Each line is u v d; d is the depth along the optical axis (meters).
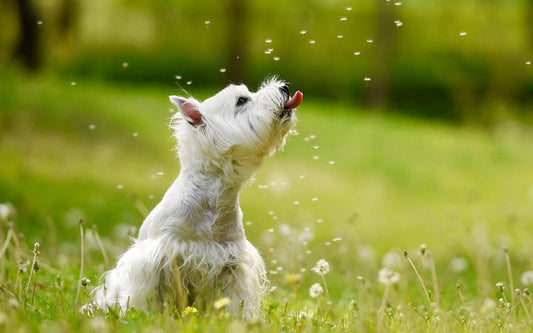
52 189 14.90
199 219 5.66
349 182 19.28
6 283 6.15
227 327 4.62
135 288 5.57
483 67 36.09
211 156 5.69
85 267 8.09
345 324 5.50
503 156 23.84
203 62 35.12
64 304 5.96
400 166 21.30
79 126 19.88
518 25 36.09
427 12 37.44
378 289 7.64
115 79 33.31
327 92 34.53
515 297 6.24
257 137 5.66
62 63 31.09
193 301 5.76
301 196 16.94
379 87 31.95
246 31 31.45
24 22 27.41
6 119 19.47
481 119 32.62
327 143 22.56
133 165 18.12
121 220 13.05
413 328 5.20
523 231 14.90
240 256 5.76
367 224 15.12
